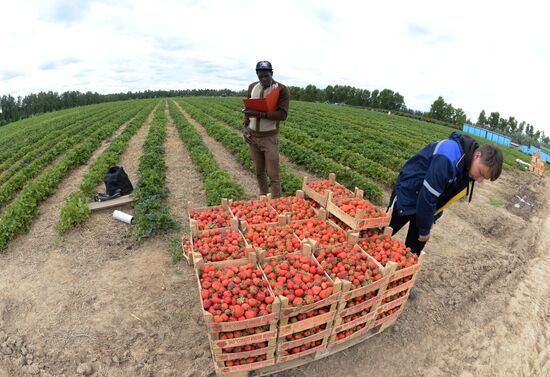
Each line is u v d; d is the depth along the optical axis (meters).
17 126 42.78
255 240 4.80
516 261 7.09
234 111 35.25
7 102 82.94
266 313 3.41
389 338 4.84
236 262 4.21
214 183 9.55
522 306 5.71
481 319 5.35
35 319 4.94
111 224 7.63
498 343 4.93
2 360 4.34
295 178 10.24
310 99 91.50
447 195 4.62
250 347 3.63
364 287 3.80
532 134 68.56
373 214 5.04
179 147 16.56
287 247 4.59
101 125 27.19
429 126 42.28
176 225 7.46
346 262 4.18
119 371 4.20
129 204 8.60
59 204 9.41
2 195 10.18
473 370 4.50
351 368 4.36
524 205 11.48
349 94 88.88
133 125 23.34
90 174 10.91
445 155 4.10
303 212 5.72
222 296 3.60
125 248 6.70
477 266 6.68
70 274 5.93
